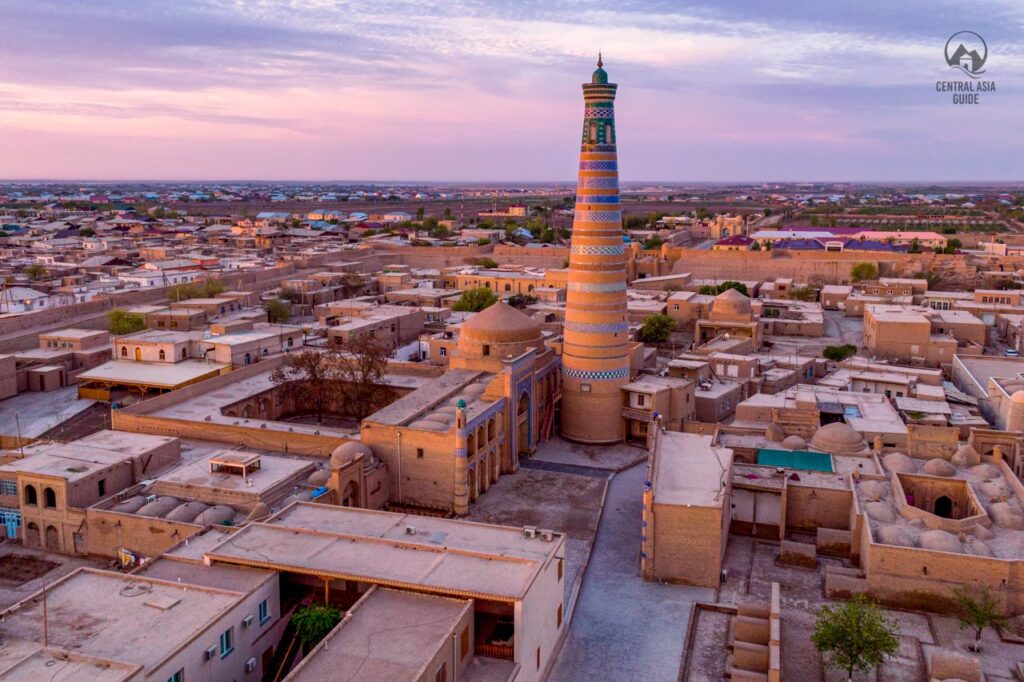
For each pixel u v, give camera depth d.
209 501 55.59
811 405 74.06
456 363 80.31
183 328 109.94
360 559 42.31
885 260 180.12
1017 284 157.88
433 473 63.25
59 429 81.44
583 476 70.75
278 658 40.00
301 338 105.69
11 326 109.19
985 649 44.28
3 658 33.69
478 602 39.03
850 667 41.03
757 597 50.59
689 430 72.12
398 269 177.50
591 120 74.44
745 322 112.69
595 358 77.44
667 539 52.34
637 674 43.38
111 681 31.66
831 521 57.38
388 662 34.31
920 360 103.12
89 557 54.94
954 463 60.88
